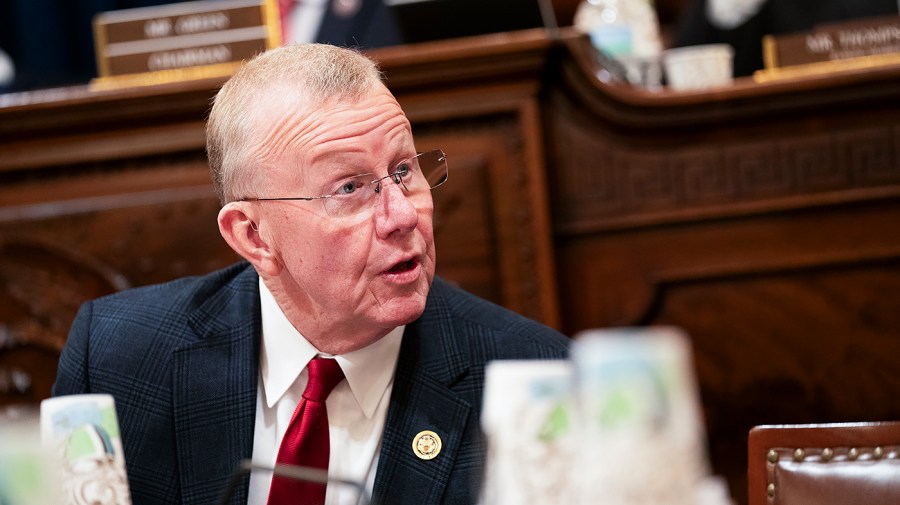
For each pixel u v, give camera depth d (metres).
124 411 4.06
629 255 6.89
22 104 6.64
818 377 6.73
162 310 4.32
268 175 3.73
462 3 6.72
